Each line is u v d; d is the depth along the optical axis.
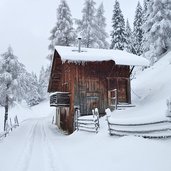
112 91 24.52
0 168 9.82
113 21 46.09
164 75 27.83
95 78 24.53
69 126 23.88
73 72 24.11
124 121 12.04
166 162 7.82
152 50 36.06
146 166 8.12
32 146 14.73
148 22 35.47
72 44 38.00
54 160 10.81
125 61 22.86
